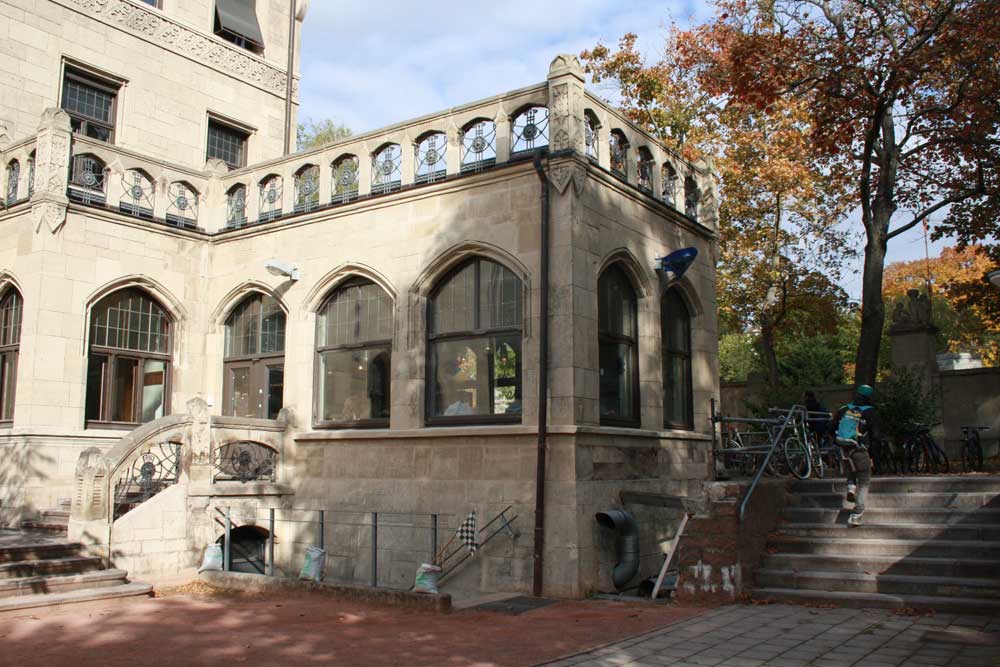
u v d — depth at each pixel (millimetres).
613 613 10000
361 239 14836
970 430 16859
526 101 13281
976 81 17203
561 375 12188
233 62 22016
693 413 16484
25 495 13852
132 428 15703
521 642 8297
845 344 38938
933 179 20812
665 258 14906
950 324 41750
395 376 14031
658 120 26562
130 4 19656
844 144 19438
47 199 14555
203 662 7527
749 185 25781
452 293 13906
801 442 13672
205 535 13461
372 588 10797
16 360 15094
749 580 10602
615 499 12750
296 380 15266
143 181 16672
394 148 14805
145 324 16281
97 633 8797
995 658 7121
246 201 16688
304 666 7371
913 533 10727
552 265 12539
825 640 7977
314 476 14688
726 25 21516
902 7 17625
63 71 18406
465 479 12852
